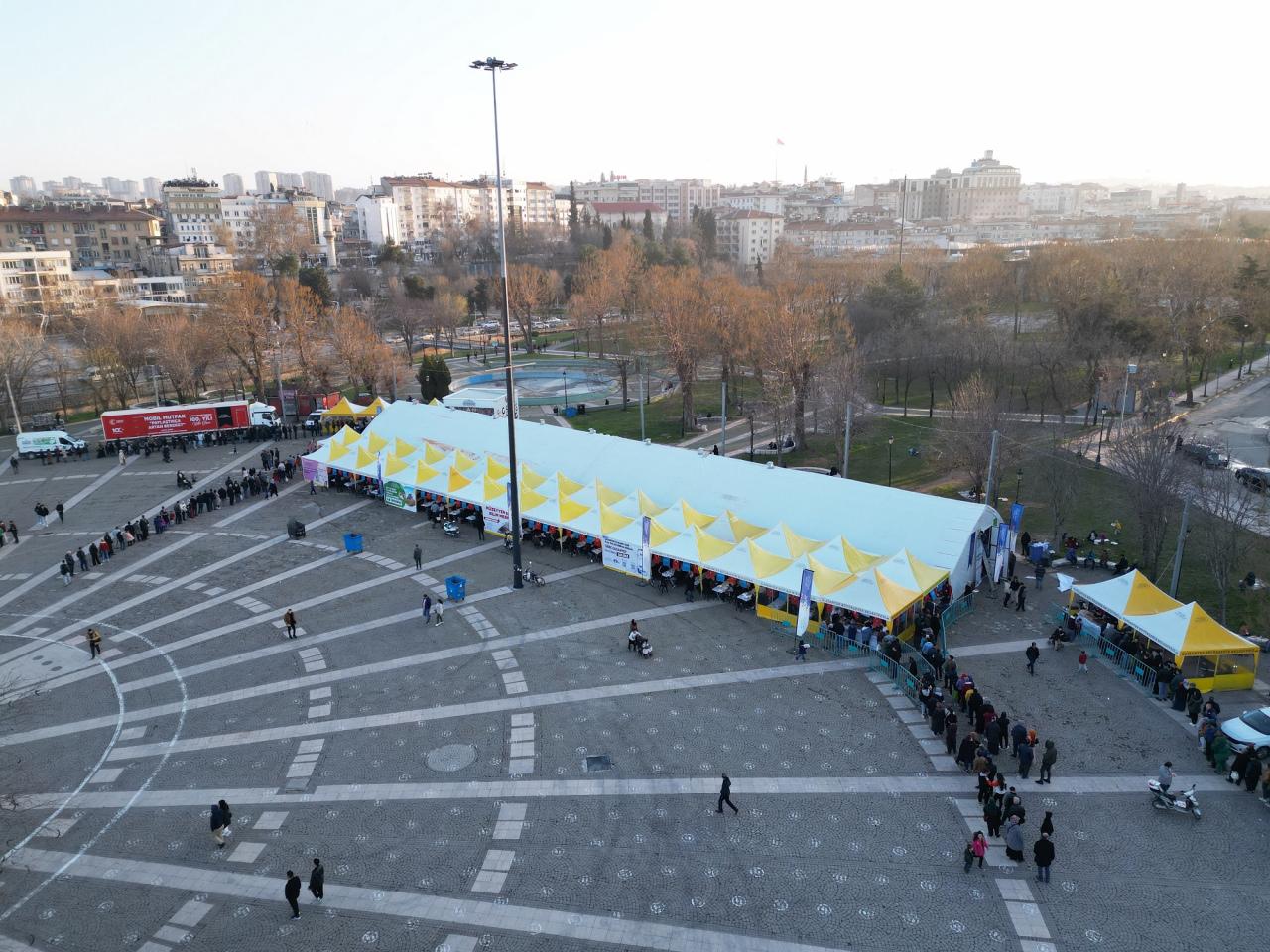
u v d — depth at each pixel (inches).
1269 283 4013.3
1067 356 3257.9
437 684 1418.6
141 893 971.3
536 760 1199.6
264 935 901.2
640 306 5142.7
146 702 1400.1
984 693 1325.0
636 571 1829.5
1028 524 2123.5
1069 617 1514.5
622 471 2182.6
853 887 944.9
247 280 4173.2
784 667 1443.2
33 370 4566.9
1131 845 994.1
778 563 1647.4
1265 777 1051.3
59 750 1269.7
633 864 990.4
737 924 895.7
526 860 1001.5
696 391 4151.1
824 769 1162.0
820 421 3176.7
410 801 1117.1
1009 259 7209.6
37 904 959.6
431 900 942.4
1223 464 2407.7
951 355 3526.1
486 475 2225.6
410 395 4237.2
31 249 6624.0
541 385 4530.0
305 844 1043.3
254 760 1225.4
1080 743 1193.4
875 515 1769.2
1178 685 1269.7
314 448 3053.6
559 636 1578.5
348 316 3993.6
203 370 4111.7
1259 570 1777.8
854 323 4345.5
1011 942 861.2
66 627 1699.1
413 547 2070.6
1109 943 856.3
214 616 1723.7
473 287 7042.3
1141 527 1900.8
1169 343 3567.9
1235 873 948.6
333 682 1439.5
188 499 2529.5
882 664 1429.6
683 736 1246.9
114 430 3068.4
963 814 1063.6
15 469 2928.2
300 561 2004.2
